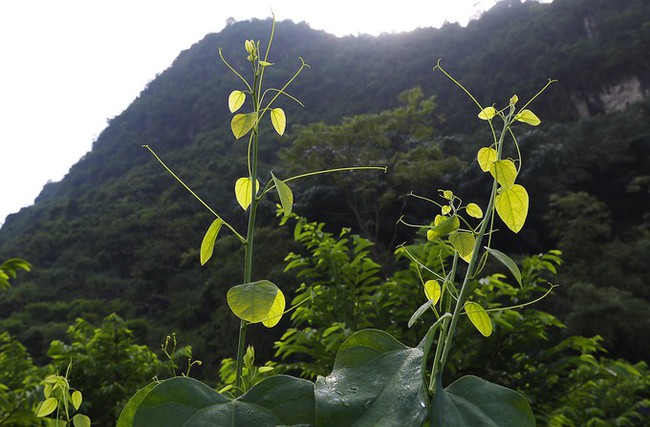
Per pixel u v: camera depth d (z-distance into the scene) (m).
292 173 27.62
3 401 3.21
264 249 22.36
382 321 3.32
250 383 1.18
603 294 17.48
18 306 43.19
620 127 33.72
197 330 28.47
